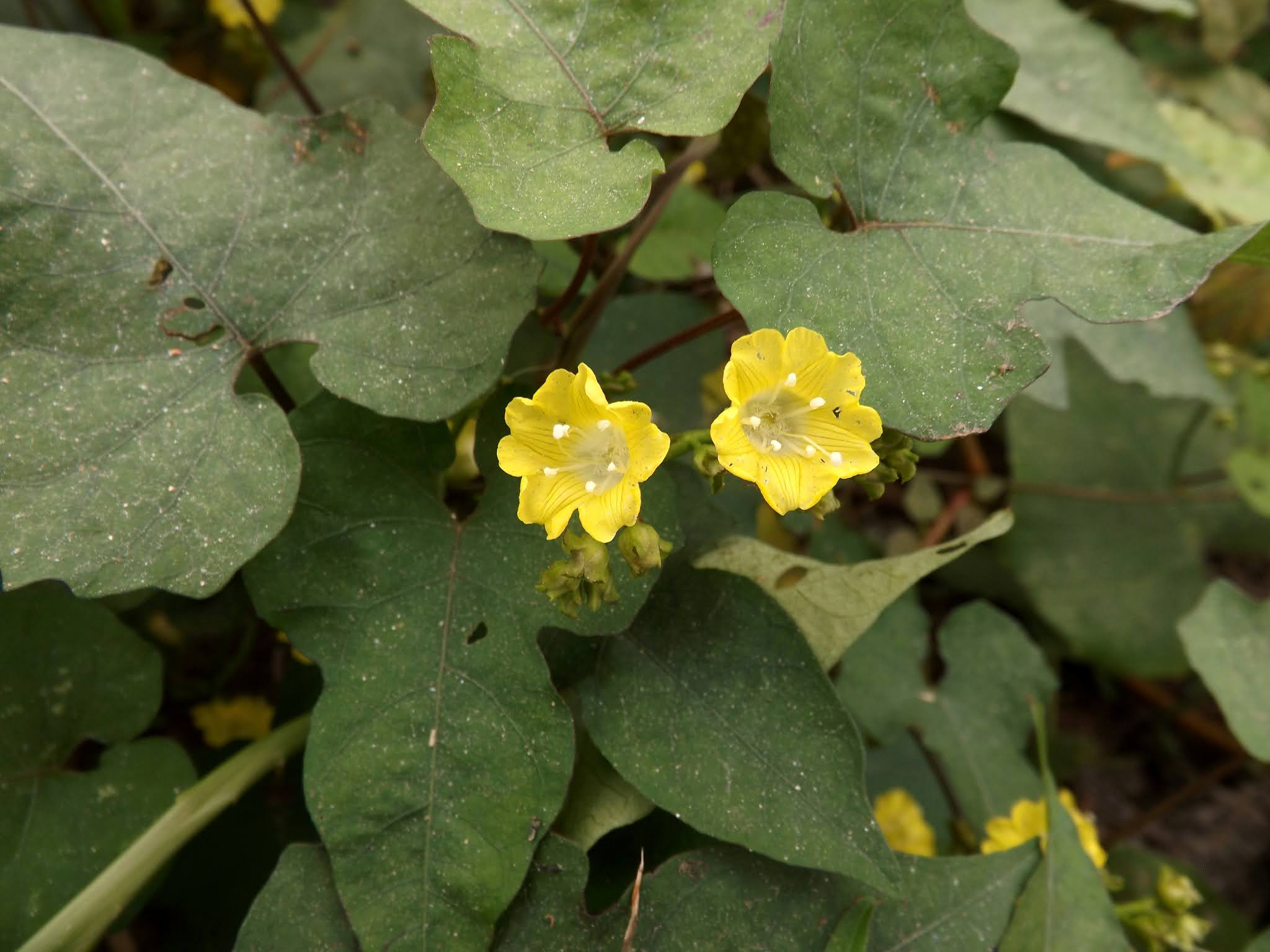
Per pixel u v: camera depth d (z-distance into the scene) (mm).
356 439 159
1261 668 215
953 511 289
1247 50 305
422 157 160
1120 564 287
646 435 132
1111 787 307
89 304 151
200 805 170
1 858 164
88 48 156
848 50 155
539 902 150
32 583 172
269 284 156
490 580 155
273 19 261
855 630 168
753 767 154
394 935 143
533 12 149
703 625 161
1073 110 237
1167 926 216
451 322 153
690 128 146
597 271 217
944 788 235
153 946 203
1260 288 274
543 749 148
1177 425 298
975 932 167
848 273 149
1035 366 144
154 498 145
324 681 151
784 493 135
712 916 155
